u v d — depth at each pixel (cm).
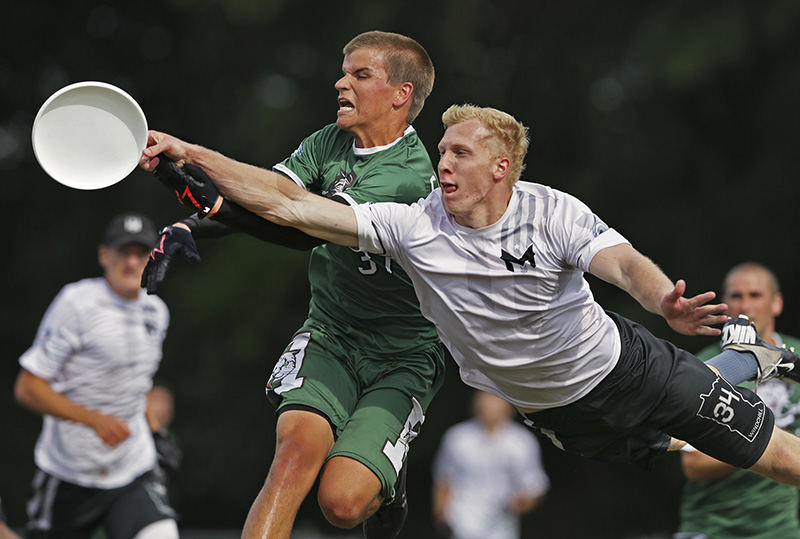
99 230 6775
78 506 2614
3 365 6875
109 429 2505
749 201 6128
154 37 6894
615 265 1623
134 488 2630
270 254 6231
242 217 1692
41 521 2650
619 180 6331
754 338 1986
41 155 1543
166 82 6894
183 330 6400
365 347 1961
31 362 2548
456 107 1703
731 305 2530
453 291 1716
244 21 6188
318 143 1984
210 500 6756
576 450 1892
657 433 1866
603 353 1764
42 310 6825
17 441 6744
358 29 6172
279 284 6212
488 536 4188
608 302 6250
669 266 6319
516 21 6675
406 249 1720
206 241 6378
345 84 1922
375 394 1923
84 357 2592
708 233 6247
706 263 6250
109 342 2597
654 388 1794
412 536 6931
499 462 4216
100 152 1569
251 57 6762
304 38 6500
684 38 5741
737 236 6212
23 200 6912
